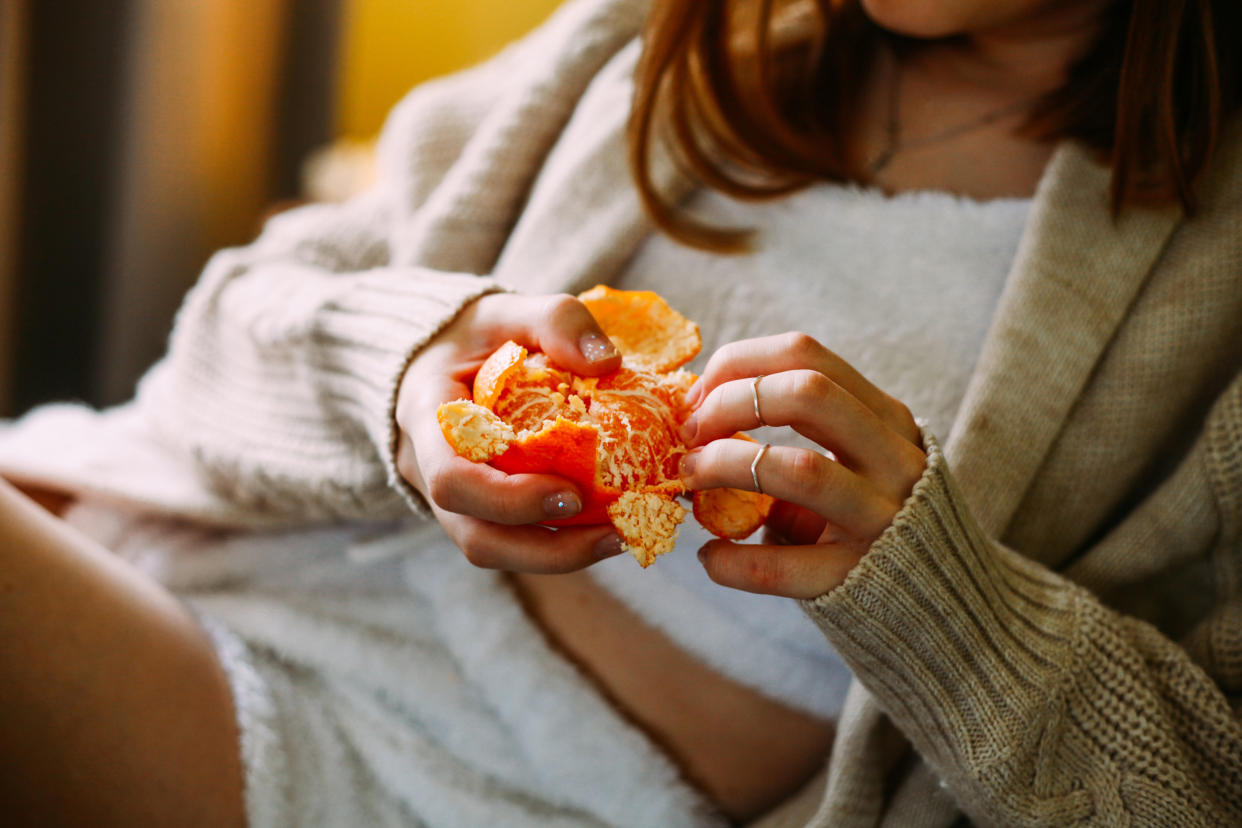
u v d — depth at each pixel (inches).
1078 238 25.4
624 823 26.1
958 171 27.3
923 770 25.1
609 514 19.6
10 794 24.1
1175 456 26.5
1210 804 22.1
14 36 46.8
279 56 63.5
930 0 24.2
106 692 24.6
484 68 36.7
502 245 31.3
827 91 28.5
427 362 22.9
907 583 20.4
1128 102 25.0
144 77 52.6
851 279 26.8
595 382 20.7
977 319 26.1
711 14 27.2
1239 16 25.2
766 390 19.9
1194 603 25.6
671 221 27.8
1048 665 22.2
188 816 24.6
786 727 26.7
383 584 28.9
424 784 25.9
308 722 26.5
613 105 29.9
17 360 51.2
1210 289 25.0
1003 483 24.9
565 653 27.5
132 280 54.9
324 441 28.0
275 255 33.0
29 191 49.9
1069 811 22.3
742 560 20.5
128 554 29.5
